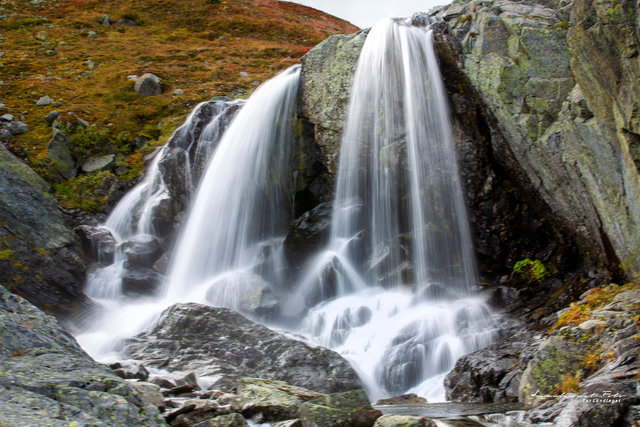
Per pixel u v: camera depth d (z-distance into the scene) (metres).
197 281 14.59
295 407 5.75
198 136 17.03
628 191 8.66
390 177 13.98
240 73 25.91
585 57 8.72
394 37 14.13
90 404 4.38
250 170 15.66
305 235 14.09
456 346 9.76
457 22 12.58
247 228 15.39
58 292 11.68
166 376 8.10
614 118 8.44
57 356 5.26
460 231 13.09
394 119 14.05
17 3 34.16
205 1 37.62
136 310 12.50
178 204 15.91
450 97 13.27
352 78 15.11
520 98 11.02
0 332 5.27
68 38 29.78
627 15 7.47
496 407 6.44
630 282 9.05
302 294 13.20
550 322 9.40
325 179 15.85
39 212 12.74
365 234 14.09
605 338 6.75
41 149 17.30
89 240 14.08
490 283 12.30
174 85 23.88
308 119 16.19
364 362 10.04
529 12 11.46
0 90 21.95
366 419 5.36
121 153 18.44
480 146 13.16
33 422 3.88
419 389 9.12
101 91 22.45
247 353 9.28
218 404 5.86
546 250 12.32
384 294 12.57
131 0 37.59
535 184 11.70
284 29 34.56
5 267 11.16
